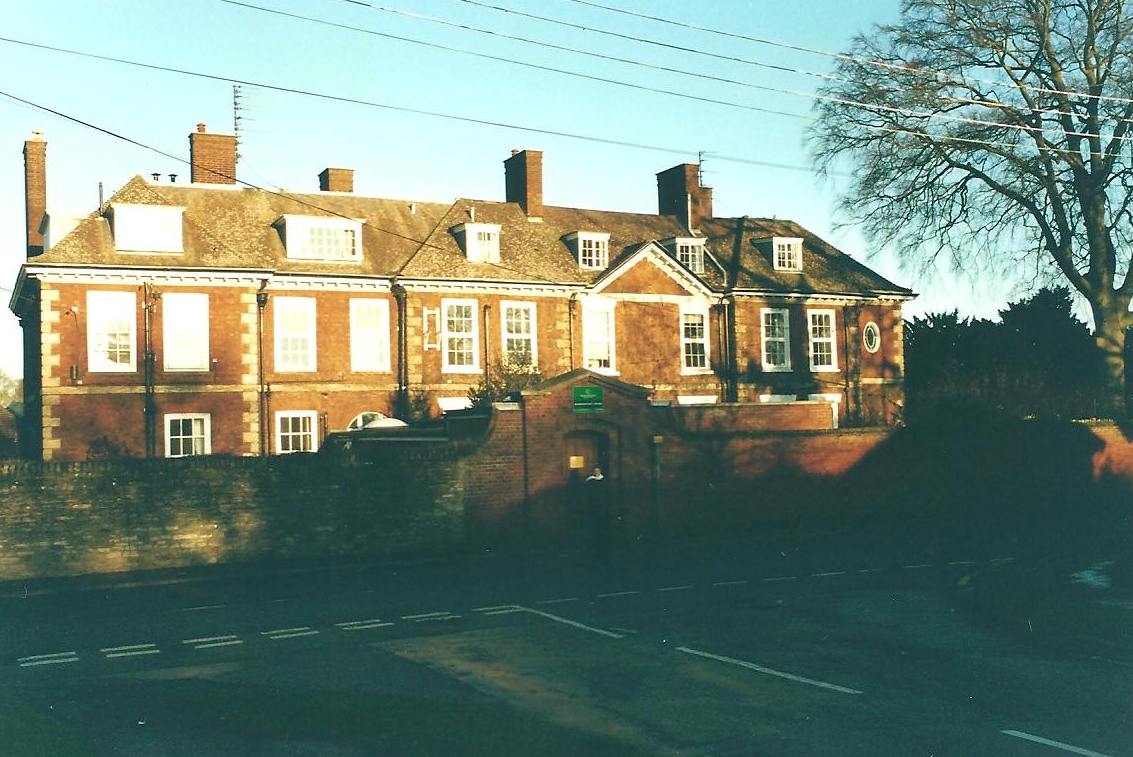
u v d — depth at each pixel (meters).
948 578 19.53
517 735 9.23
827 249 49.09
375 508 23.08
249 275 34.84
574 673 11.78
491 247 39.50
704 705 10.27
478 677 11.62
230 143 39.53
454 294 38.19
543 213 43.53
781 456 28.45
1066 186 35.38
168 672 12.10
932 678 11.46
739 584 19.05
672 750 8.73
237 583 19.81
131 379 33.28
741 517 27.67
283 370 35.69
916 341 50.69
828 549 24.56
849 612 15.88
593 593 18.12
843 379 45.81
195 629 15.05
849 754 8.58
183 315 34.31
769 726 9.47
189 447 34.06
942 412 32.75
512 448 24.81
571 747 8.84
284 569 20.98
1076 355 48.16
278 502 22.11
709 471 27.31
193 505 21.33
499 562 22.70
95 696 10.88
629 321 41.31
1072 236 36.09
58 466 20.19
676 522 26.72
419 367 37.34
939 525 29.17
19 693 11.03
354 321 36.94
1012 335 49.38
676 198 47.47
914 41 35.31
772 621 15.13
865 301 46.66
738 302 43.69
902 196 36.94
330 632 14.66
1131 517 30.84
